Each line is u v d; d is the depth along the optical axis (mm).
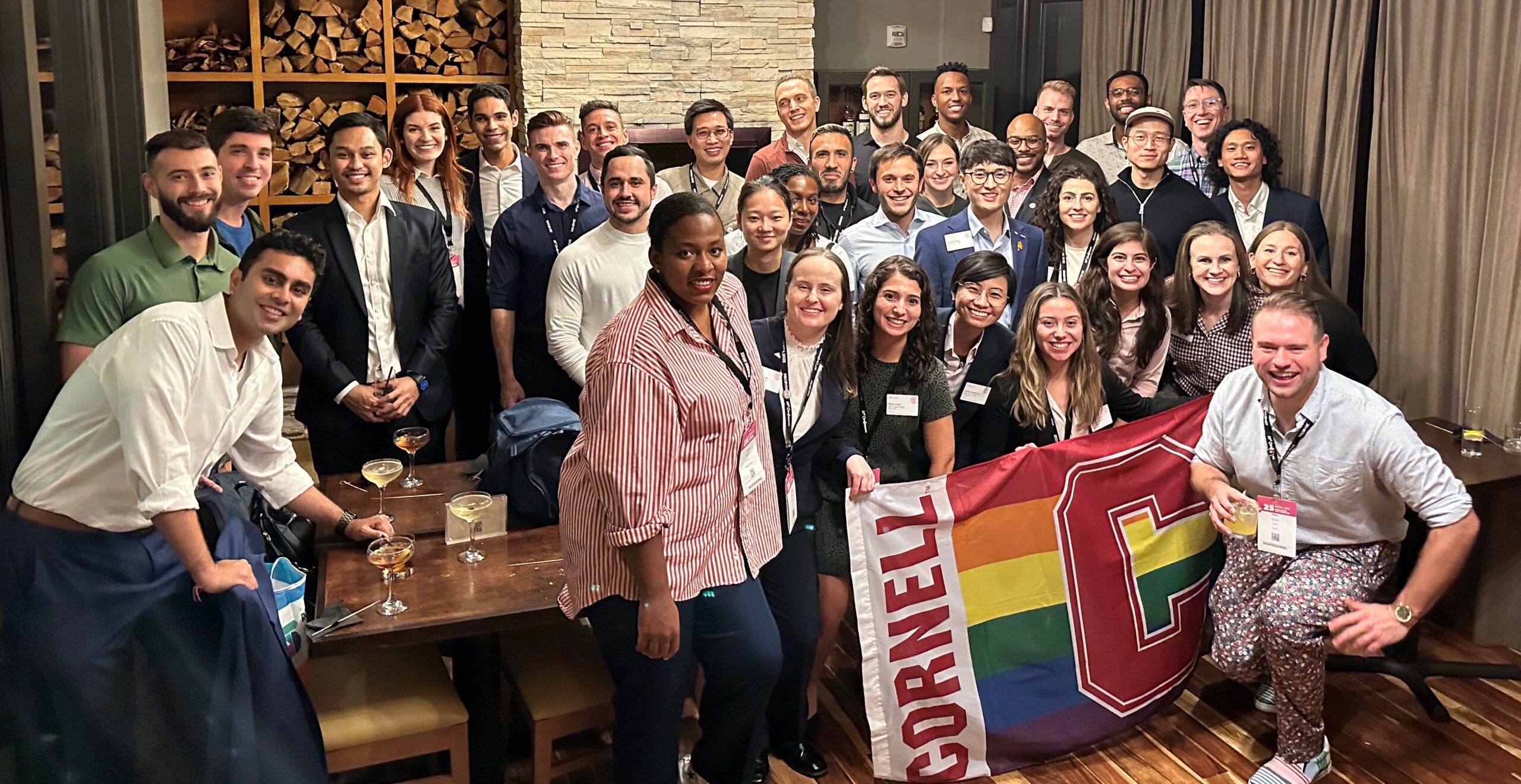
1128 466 3215
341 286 3598
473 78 6152
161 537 2273
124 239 3158
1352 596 2914
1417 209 4668
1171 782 3064
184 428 2309
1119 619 3203
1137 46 6145
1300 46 5141
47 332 2482
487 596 2580
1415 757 3189
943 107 5465
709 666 2596
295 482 2838
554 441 2984
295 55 5859
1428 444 3863
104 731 1931
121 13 3125
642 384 2314
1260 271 3725
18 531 2141
